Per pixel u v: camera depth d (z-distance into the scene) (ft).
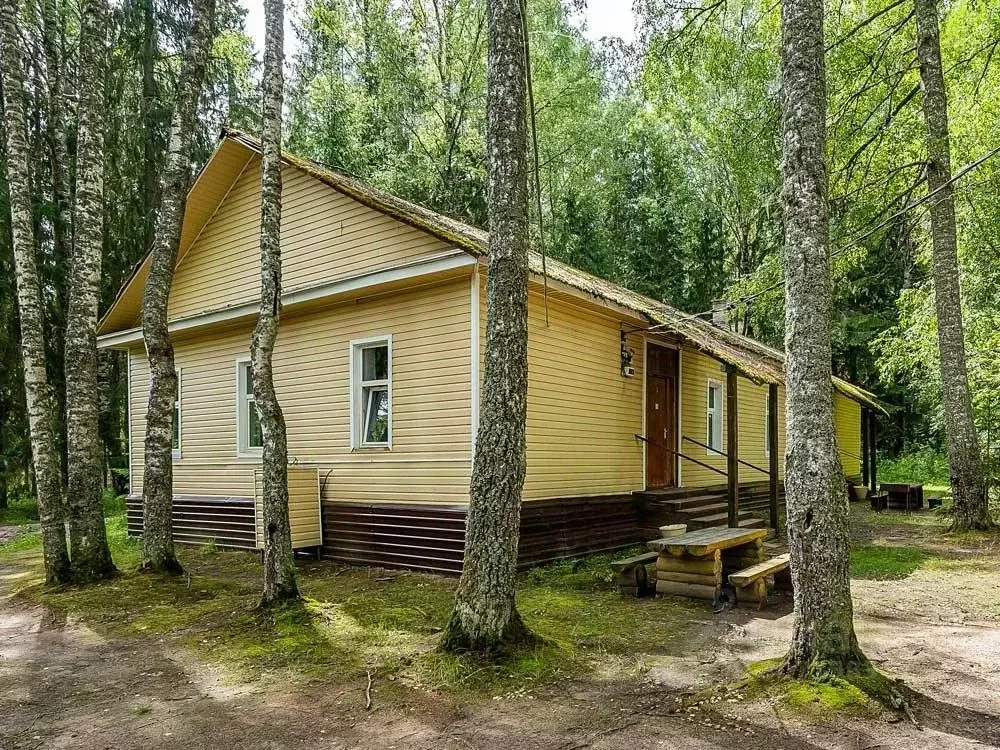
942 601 23.45
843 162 43.73
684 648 18.40
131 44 62.85
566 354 33.58
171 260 30.04
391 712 14.43
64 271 63.82
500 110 17.76
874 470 62.75
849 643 14.34
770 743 12.32
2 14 28.55
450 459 29.27
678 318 41.29
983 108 44.06
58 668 18.26
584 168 83.66
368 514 31.86
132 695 16.06
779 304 52.29
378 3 46.47
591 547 34.01
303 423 35.42
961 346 38.78
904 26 43.80
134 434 45.42
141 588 26.63
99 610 24.16
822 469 14.44
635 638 19.39
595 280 44.78
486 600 17.11
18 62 28.84
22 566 35.88
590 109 81.10
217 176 38.83
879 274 86.53
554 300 32.83
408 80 73.36
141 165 65.82
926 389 67.10
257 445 38.50
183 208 30.45
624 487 37.76
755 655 17.69
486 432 17.42
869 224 43.96
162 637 20.89
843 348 93.50
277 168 23.68
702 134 80.23
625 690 15.30
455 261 27.66
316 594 25.71
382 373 32.53
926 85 39.04
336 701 15.17
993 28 42.75
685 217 89.40
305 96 76.28
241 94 71.15
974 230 48.65
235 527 38.11
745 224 90.99
